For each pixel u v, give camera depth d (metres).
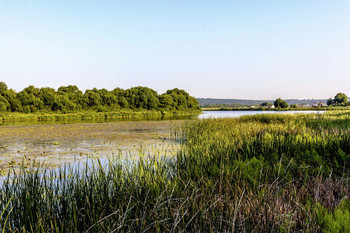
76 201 3.91
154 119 39.25
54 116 42.84
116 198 4.07
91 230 3.32
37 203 3.79
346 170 5.11
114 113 52.41
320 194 3.98
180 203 3.71
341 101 110.31
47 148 11.14
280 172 4.89
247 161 5.57
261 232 3.14
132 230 3.30
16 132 18.16
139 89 72.88
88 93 57.91
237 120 19.03
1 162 8.26
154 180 4.73
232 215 3.34
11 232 3.11
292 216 3.31
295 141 6.94
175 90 87.62
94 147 11.41
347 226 2.85
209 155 6.39
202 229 3.25
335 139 6.59
